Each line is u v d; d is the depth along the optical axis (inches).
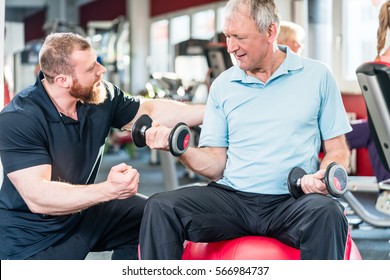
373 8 208.1
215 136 86.7
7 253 85.2
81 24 598.2
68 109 85.7
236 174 83.0
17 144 80.7
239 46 79.4
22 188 80.6
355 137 135.5
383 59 102.7
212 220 77.3
